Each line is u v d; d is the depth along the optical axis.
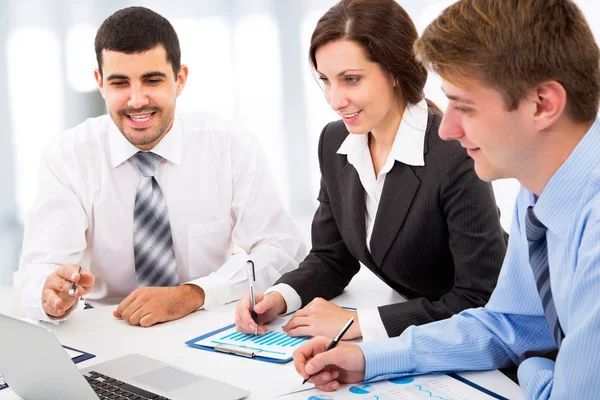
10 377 1.20
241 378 1.28
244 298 1.62
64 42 4.11
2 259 4.14
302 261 1.91
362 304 1.74
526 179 1.07
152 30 1.85
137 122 1.92
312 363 1.21
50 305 1.62
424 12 3.70
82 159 2.04
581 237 1.01
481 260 1.50
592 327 0.94
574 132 1.01
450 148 1.52
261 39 3.99
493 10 0.98
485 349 1.29
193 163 2.09
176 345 1.49
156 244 2.00
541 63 0.96
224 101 4.06
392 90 1.55
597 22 3.34
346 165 1.74
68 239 1.96
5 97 4.15
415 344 1.28
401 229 1.60
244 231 2.12
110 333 1.58
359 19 1.46
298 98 3.99
